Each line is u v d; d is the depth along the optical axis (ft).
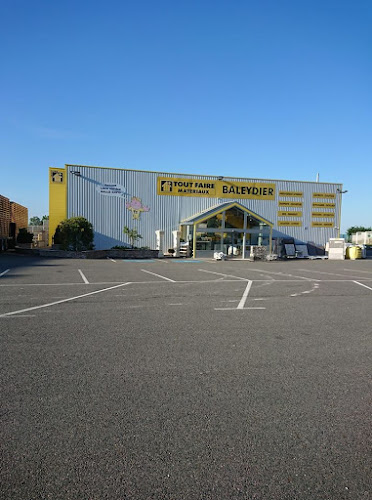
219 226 88.17
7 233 98.78
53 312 23.22
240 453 8.41
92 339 17.24
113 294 30.60
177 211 92.73
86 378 12.57
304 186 101.55
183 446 8.62
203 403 10.84
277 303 27.68
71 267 54.95
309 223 102.12
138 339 17.34
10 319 21.18
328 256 96.17
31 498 6.92
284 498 7.05
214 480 7.50
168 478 7.52
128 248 85.51
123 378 12.62
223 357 14.99
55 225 88.53
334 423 9.84
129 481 7.41
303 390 11.89
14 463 7.91
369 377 13.12
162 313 23.35
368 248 159.12
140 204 89.76
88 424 9.52
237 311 24.40
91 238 81.05
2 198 92.94
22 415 9.93
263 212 98.89
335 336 18.48
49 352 15.29
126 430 9.27
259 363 14.37
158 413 10.18
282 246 97.40
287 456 8.34
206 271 53.67
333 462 8.18
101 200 86.89
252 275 49.01
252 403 10.90
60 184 88.63
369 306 27.04
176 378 12.71
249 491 7.21
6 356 14.73
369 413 10.43
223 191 96.02
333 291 34.65
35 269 50.93
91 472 7.66
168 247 91.97
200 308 25.20
